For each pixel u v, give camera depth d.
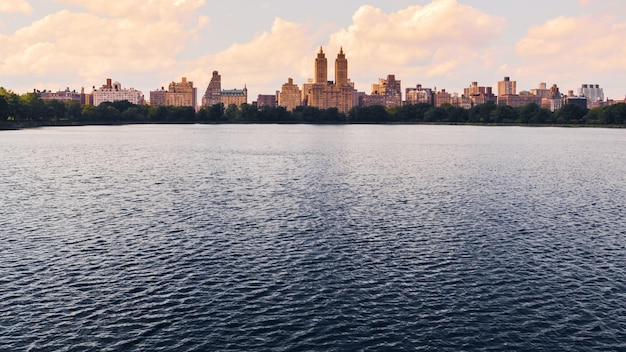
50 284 38.28
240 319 33.03
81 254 45.25
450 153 145.75
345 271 41.34
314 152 145.75
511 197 73.62
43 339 30.42
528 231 54.03
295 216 60.03
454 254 45.91
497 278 40.16
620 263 43.75
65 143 172.38
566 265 43.22
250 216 59.88
